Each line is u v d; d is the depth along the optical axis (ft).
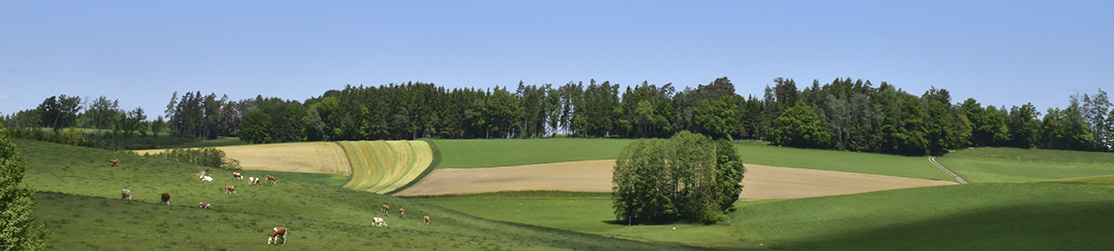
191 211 123.34
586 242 146.41
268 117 634.84
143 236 97.71
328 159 393.09
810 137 524.93
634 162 223.92
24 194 70.95
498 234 151.23
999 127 545.44
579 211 251.80
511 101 644.69
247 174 205.77
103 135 534.37
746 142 572.51
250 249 98.32
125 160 187.83
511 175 345.31
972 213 171.42
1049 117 531.09
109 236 94.43
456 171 365.20
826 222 187.83
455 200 280.31
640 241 160.97
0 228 66.03
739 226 201.67
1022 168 414.82
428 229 149.59
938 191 208.23
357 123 592.60
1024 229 146.61
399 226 149.89
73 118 607.37
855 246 149.69
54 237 88.48
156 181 167.02
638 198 220.02
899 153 491.31
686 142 227.20
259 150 405.18
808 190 305.53
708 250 145.38
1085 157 444.55
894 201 203.62
